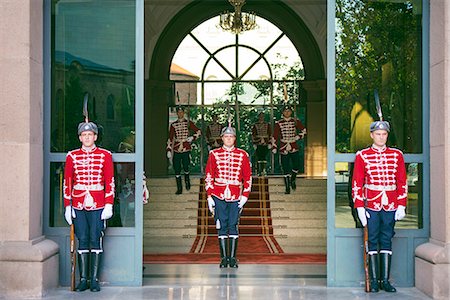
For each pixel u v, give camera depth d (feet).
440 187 21.67
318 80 56.95
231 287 23.34
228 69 59.11
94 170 22.06
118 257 23.08
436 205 21.98
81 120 23.35
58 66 23.45
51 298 21.07
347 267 23.03
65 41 23.48
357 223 23.00
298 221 41.73
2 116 21.30
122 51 23.43
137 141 23.15
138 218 23.08
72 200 22.11
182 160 45.68
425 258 21.71
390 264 22.34
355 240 22.98
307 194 44.78
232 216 28.27
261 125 53.88
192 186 46.29
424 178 22.89
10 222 21.29
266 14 57.57
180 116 45.98
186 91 58.95
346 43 23.32
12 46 21.36
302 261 30.04
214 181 28.40
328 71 23.20
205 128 59.11
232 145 28.55
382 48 23.38
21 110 21.35
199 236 40.06
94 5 23.48
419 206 22.99
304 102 58.75
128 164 23.18
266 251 33.65
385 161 22.04
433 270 21.04
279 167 55.98
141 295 21.80
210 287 23.32
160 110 56.44
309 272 26.76
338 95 23.18
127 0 23.45
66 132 23.32
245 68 59.11
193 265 28.68
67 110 23.36
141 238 23.04
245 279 25.00
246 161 28.48
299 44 57.62
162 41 56.24
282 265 28.76
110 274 23.07
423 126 22.99
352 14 23.40
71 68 23.45
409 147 23.13
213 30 58.70
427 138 22.94
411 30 23.38
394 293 21.97
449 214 21.21
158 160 56.03
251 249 34.42
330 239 23.00
